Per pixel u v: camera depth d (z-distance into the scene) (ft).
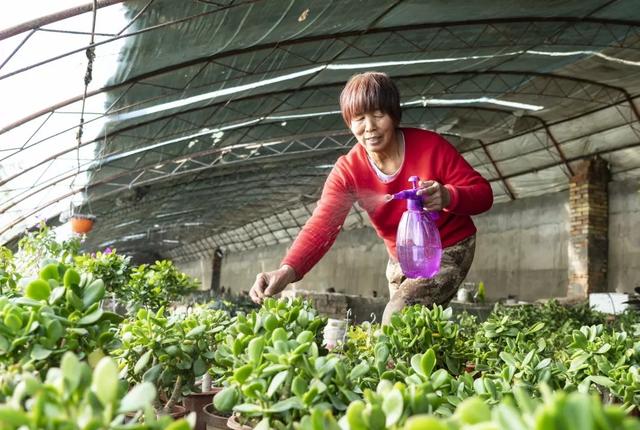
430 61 37.17
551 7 29.94
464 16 30.50
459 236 8.19
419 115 50.44
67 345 3.99
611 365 5.84
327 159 66.39
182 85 33.42
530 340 8.27
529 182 54.39
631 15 31.42
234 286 114.93
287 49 31.86
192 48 28.12
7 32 21.29
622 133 45.47
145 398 2.42
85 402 2.50
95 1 21.39
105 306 14.75
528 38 33.91
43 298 4.18
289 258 7.77
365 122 7.65
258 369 3.92
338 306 28.73
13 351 3.70
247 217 99.30
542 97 44.11
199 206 89.40
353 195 8.38
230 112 42.70
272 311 5.74
